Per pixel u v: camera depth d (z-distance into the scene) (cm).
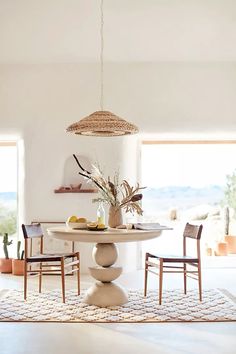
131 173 679
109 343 352
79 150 668
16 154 702
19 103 670
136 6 523
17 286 564
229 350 337
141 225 472
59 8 528
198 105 673
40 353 331
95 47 624
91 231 442
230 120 673
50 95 670
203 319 413
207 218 711
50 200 666
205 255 709
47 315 425
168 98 671
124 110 670
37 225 515
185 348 341
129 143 678
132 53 643
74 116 669
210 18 552
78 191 655
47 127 669
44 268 649
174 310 443
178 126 671
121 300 466
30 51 634
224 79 673
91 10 532
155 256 487
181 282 591
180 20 557
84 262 659
